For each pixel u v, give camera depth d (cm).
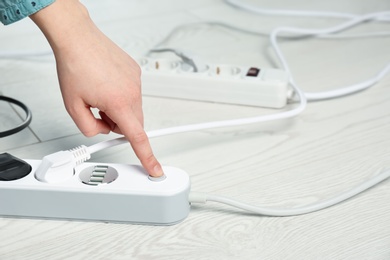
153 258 56
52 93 90
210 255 56
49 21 56
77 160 60
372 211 62
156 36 112
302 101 81
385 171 66
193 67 89
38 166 61
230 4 129
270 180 69
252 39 111
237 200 62
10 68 99
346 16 119
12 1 56
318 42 109
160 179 59
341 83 93
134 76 60
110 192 57
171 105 86
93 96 58
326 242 58
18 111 85
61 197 58
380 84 93
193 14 123
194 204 64
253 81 84
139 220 59
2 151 74
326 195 65
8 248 57
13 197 59
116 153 74
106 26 116
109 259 56
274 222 61
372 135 78
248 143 76
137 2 130
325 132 79
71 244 58
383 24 118
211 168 71
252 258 56
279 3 130
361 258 56
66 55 57
